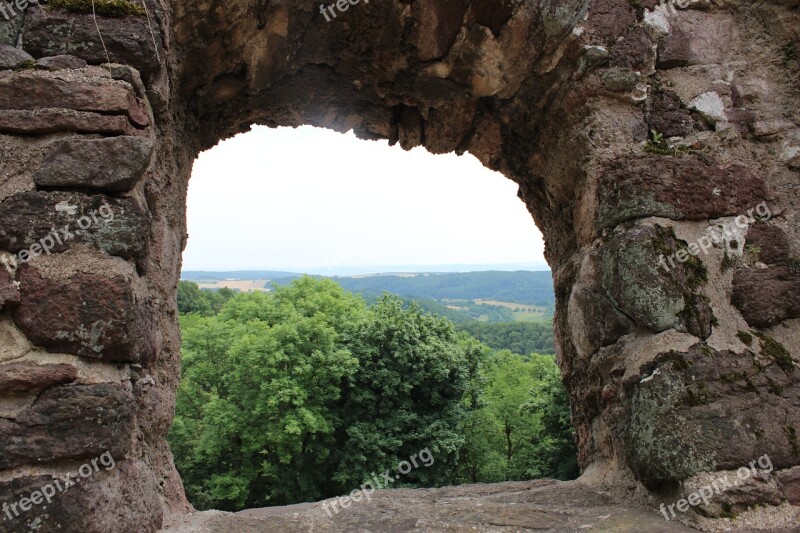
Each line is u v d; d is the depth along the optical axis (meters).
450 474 12.65
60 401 1.54
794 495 1.92
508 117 2.98
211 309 27.67
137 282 1.77
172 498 2.15
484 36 2.55
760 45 2.53
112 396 1.60
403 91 2.95
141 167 1.72
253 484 12.32
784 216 2.34
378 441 11.33
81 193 1.67
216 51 2.44
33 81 1.69
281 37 2.55
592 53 2.44
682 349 2.07
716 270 2.21
